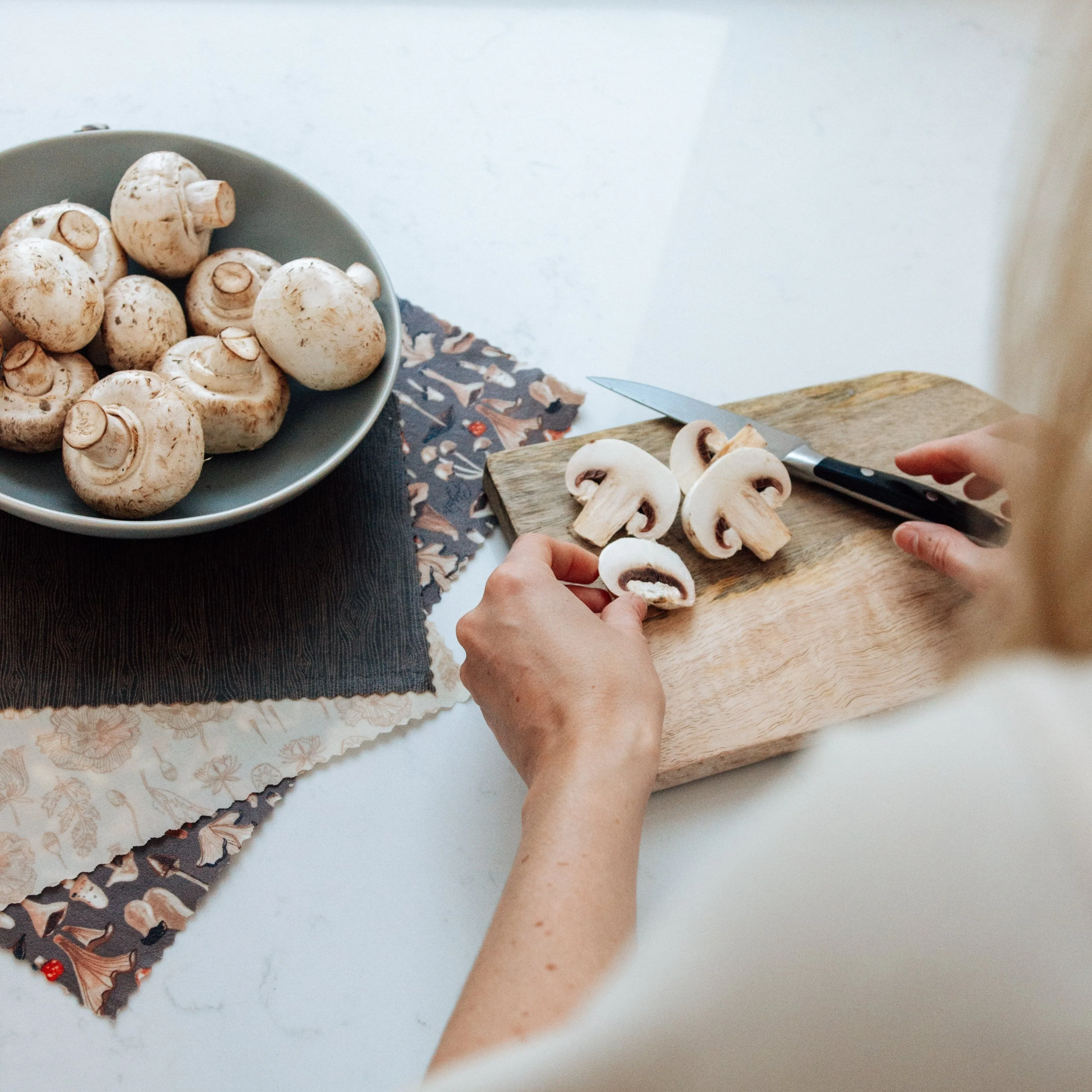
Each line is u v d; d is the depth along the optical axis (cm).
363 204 89
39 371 59
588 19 106
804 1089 21
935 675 64
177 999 53
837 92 104
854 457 74
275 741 60
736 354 84
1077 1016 19
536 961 33
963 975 20
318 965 55
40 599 62
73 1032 51
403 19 103
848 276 91
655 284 88
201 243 68
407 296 83
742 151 98
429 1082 26
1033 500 18
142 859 56
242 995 53
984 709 21
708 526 66
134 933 54
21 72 91
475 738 63
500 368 79
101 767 58
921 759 21
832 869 21
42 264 59
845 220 95
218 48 97
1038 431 18
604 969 34
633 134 98
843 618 66
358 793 60
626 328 85
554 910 35
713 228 92
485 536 70
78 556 64
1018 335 18
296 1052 52
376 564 67
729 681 62
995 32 111
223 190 65
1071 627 19
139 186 65
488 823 60
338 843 58
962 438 68
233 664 62
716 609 65
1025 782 20
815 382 84
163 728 60
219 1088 51
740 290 89
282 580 65
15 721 59
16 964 52
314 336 62
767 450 71
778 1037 21
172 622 63
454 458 73
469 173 92
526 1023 31
